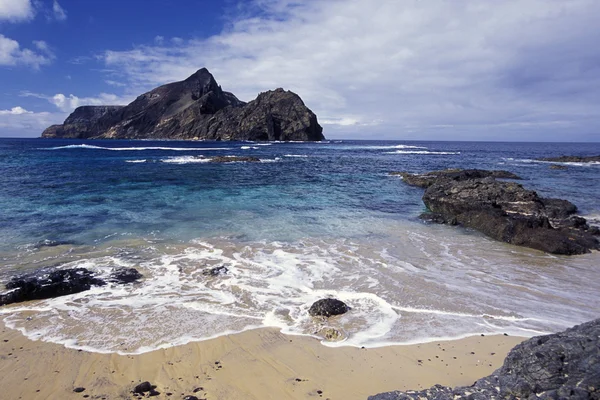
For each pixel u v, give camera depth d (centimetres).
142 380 541
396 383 537
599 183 2941
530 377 427
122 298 820
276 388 527
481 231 1464
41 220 1453
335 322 721
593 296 857
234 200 1994
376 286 898
